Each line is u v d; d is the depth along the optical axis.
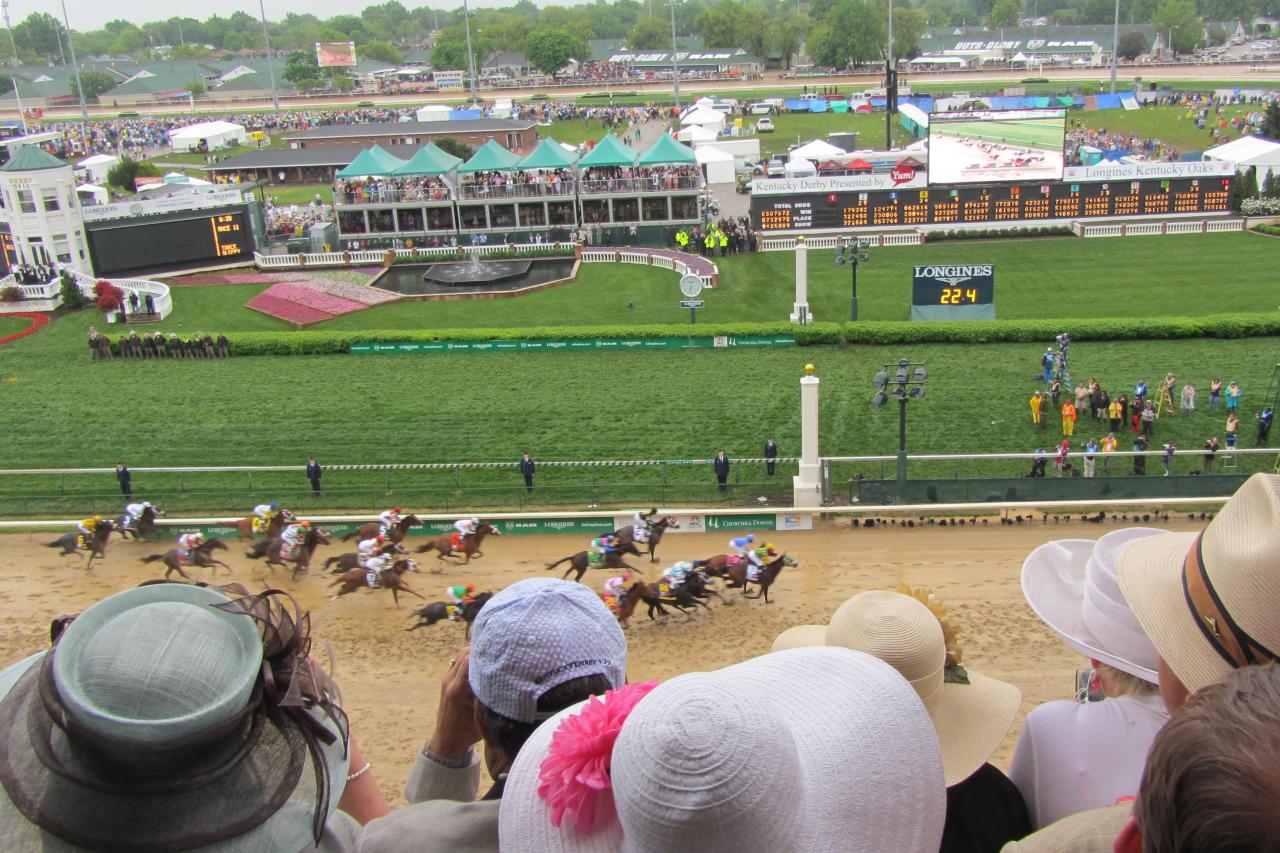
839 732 4.00
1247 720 2.65
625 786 3.36
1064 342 42.34
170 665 3.26
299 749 3.61
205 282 71.25
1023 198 73.00
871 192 73.56
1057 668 23.69
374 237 77.19
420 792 5.37
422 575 30.45
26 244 67.62
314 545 29.91
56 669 3.26
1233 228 70.88
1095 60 187.62
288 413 44.81
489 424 42.50
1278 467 34.53
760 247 72.88
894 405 42.31
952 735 7.23
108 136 152.00
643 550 31.80
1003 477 34.56
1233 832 2.51
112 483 38.44
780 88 175.12
